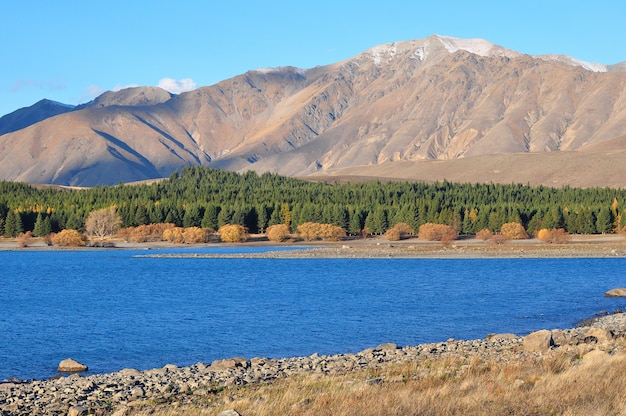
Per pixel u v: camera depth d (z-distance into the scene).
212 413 29.25
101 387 39.06
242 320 76.31
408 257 186.38
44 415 33.06
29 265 170.38
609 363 33.81
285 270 150.88
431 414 26.95
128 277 137.12
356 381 35.06
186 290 111.50
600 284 112.38
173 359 55.47
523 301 89.88
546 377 31.78
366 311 82.31
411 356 46.62
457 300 92.38
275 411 28.45
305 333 66.75
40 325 74.69
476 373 35.19
